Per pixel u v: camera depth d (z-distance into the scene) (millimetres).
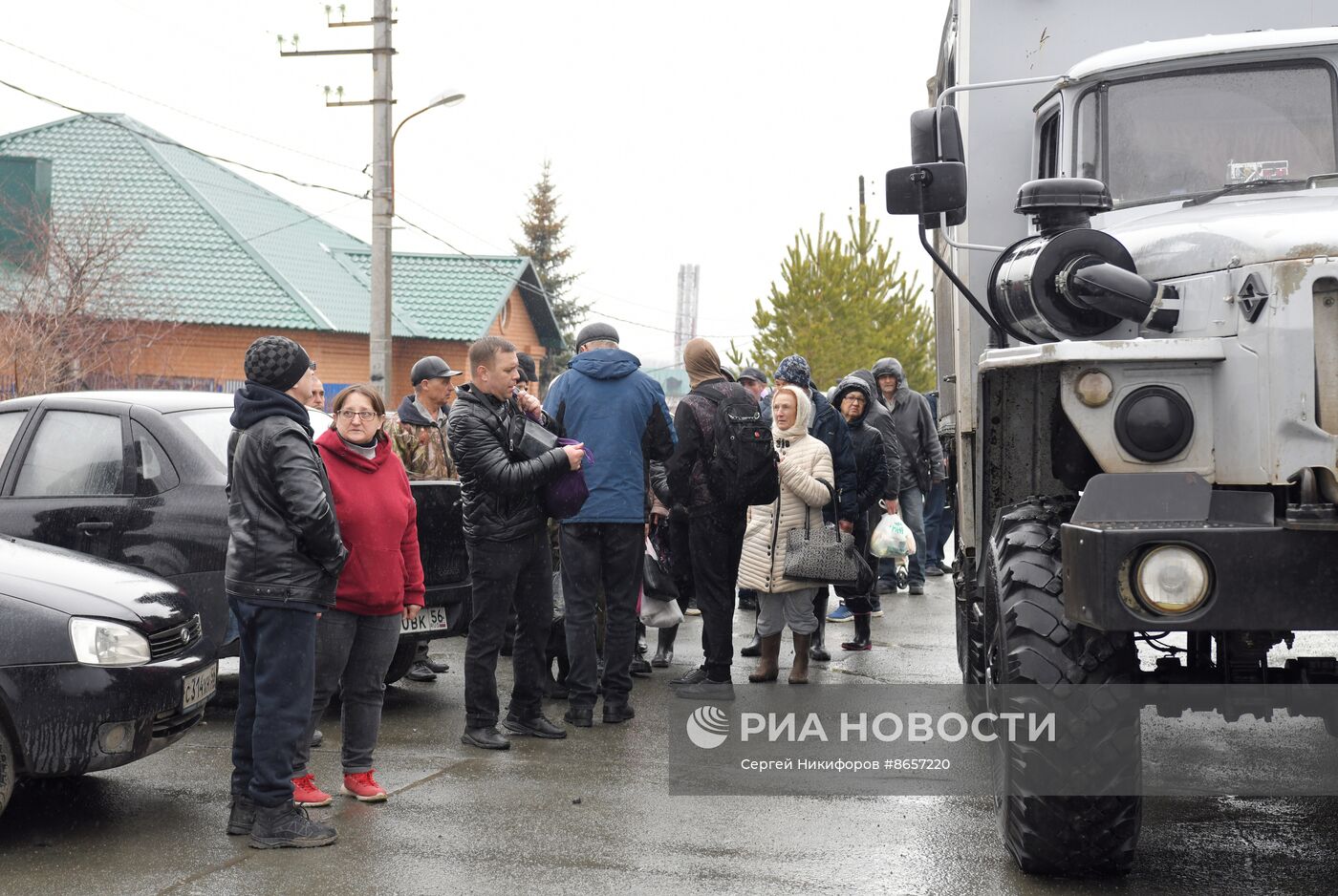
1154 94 6016
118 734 5219
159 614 5453
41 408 7449
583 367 7129
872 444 9680
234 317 32875
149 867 4805
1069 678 4289
